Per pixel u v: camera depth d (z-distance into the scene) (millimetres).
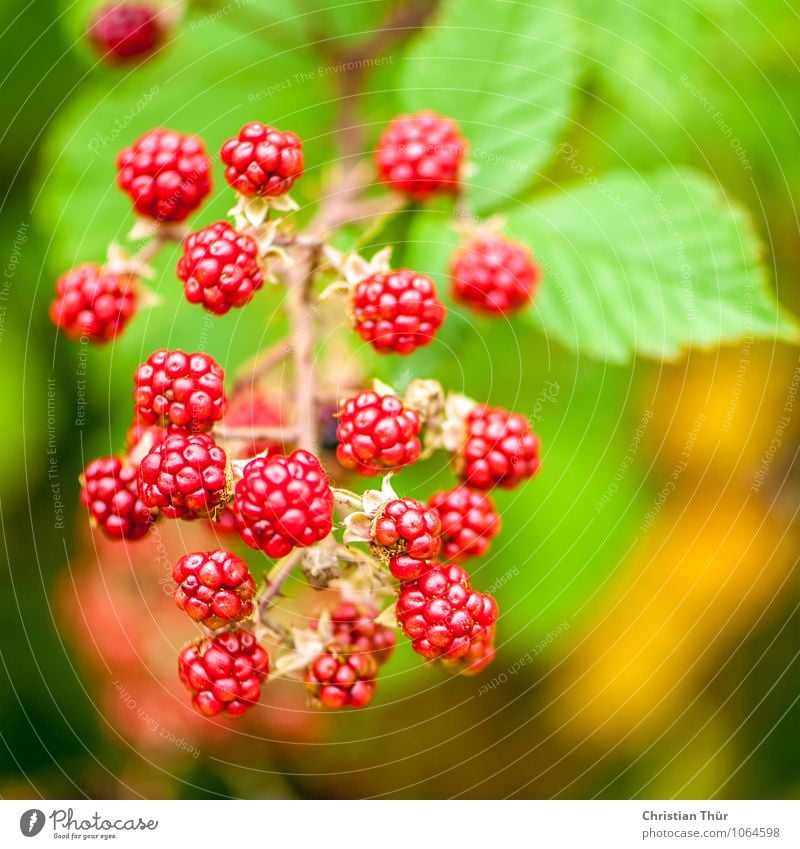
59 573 395
